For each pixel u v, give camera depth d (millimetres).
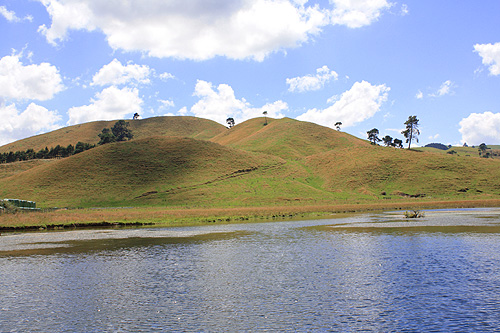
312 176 136625
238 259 28500
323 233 42656
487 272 22578
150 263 27781
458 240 34438
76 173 130250
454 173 123375
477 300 17859
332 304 17797
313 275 22984
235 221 64125
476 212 69000
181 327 15555
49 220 60750
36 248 35844
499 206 85312
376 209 85875
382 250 30391
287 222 58875
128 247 35594
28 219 59625
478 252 28547
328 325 15375
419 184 117938
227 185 119562
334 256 28531
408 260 26266
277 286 20875
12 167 171750
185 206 98750
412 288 19875
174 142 158125
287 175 133500
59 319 16750
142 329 15461
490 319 15617
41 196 113750
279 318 16250
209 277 23219
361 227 47594
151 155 144875
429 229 43188
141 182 123625
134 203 106938
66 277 23984
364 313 16609
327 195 113375
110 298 19578
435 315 16188
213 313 17047
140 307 18109
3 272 25594
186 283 22000
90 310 17828
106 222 61312
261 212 77125
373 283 20938
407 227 45875
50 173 131000
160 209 90625
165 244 37031
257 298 18938
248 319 16219
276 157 158750
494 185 112375
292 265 25844
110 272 25141
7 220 58406
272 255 29734
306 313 16734
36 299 19609
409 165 132625
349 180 126812
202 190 114312
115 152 146625
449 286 20047
